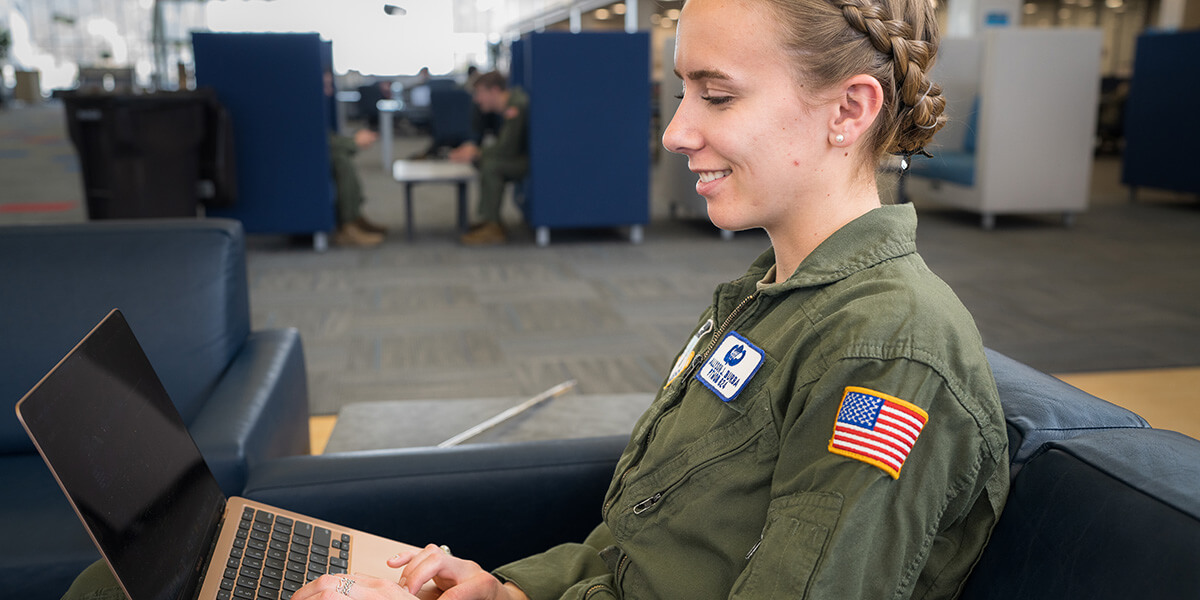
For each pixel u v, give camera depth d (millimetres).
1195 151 6371
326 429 2576
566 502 1190
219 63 4984
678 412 803
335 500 1120
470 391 2883
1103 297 4016
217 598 832
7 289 1638
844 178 733
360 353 3291
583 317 3797
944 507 642
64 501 1360
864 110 695
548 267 4828
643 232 5949
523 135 5516
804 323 708
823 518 620
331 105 6000
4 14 23906
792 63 689
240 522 958
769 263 849
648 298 4129
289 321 3732
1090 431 758
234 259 1752
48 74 20906
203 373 1655
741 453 721
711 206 760
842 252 726
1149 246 5219
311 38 5043
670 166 6363
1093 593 611
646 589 779
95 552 1207
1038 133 5770
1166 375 2988
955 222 6113
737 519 720
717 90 709
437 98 9977
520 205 6227
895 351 636
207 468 1002
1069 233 5672
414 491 1140
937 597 709
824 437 648
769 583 627
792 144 708
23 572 1188
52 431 684
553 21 17297
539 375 3045
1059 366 3074
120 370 882
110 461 765
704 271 4711
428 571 848
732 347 761
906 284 678
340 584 732
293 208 5234
